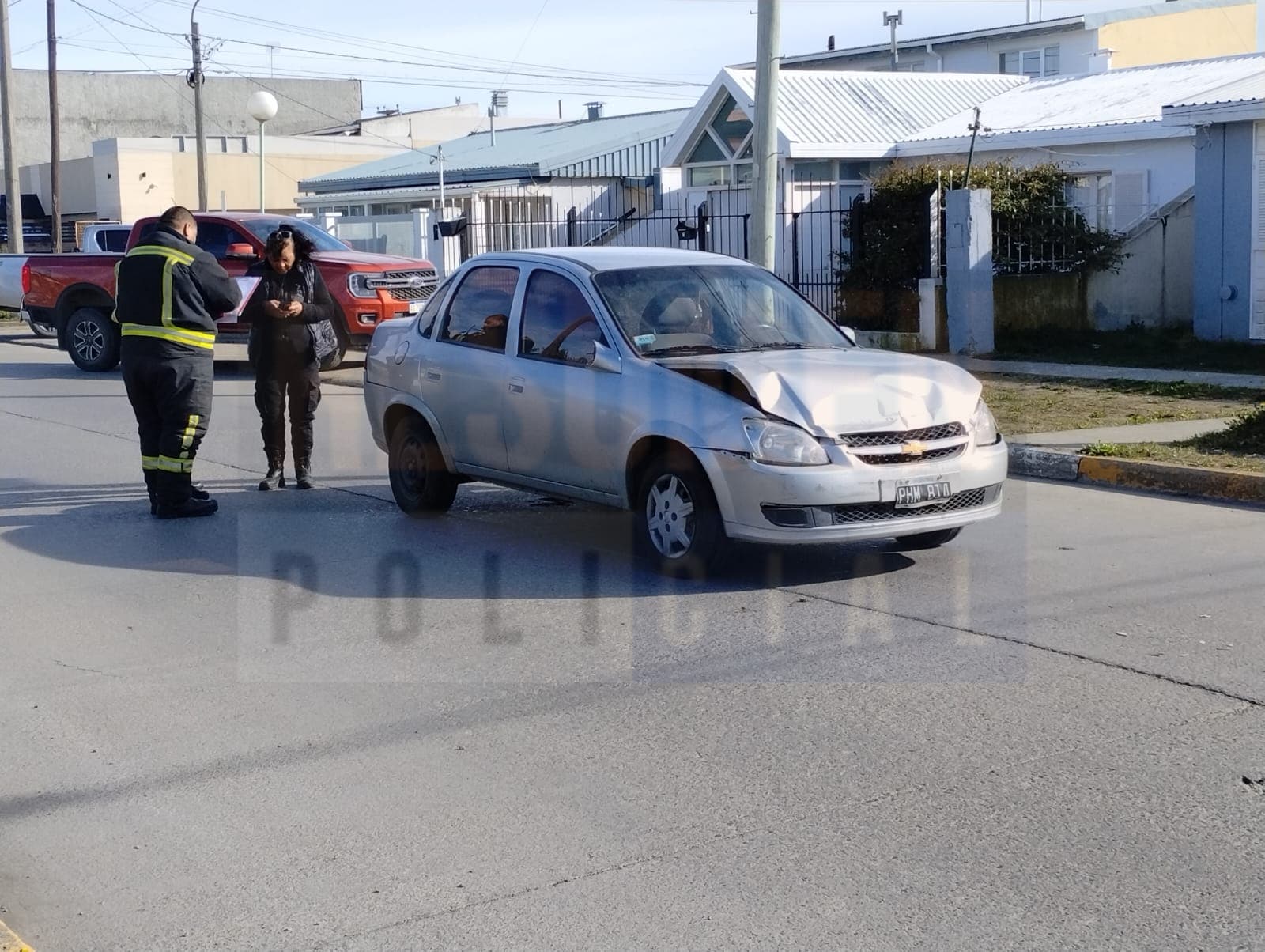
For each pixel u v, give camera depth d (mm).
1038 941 3984
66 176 53719
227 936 4133
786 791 5047
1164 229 21172
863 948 3963
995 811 4844
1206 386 14820
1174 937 3994
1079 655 6504
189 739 5703
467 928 4133
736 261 9289
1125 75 27969
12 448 13164
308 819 4914
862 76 28797
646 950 3986
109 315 19688
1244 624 6961
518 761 5379
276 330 10789
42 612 7598
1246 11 42562
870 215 21016
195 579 8258
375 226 32344
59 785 5266
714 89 27297
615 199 34281
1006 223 20250
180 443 9859
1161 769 5176
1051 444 11672
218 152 53219
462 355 9289
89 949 4082
